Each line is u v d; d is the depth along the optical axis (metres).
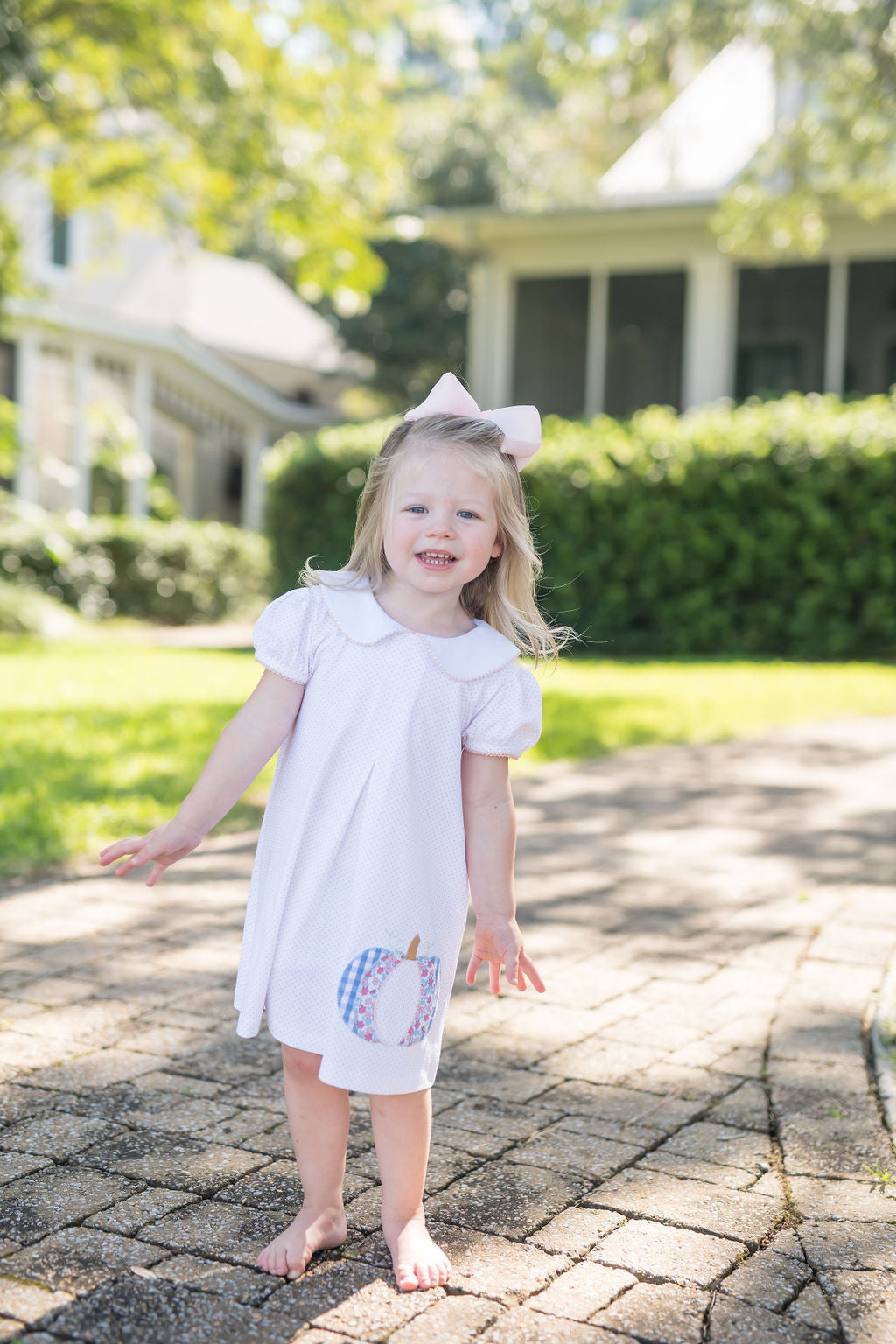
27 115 12.62
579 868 4.84
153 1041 3.05
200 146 12.39
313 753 2.09
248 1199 2.30
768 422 12.55
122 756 6.68
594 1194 2.34
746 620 12.71
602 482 12.86
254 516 22.89
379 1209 2.29
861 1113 2.67
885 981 3.46
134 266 22.41
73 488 19.31
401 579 2.21
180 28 11.62
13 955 3.68
